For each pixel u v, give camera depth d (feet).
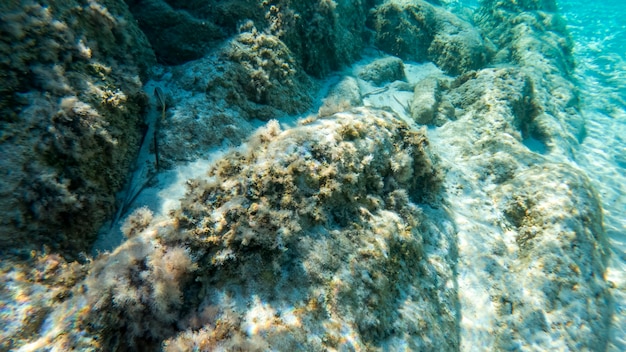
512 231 14.06
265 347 6.66
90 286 6.89
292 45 19.86
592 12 54.13
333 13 21.71
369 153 11.41
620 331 11.52
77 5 11.32
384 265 9.20
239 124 15.12
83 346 6.00
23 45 8.99
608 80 36.17
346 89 21.49
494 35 40.04
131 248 7.67
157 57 16.98
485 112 21.07
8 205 7.66
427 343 8.62
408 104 23.29
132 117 12.71
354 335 7.47
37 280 7.32
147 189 11.76
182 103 14.42
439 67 31.19
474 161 17.62
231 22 17.70
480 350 10.19
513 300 11.46
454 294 11.06
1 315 6.23
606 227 18.31
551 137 23.29
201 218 8.27
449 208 14.49
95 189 9.96
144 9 16.47
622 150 26.17
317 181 9.48
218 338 6.81
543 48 33.47
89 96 10.34
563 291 11.50
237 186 8.91
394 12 30.04
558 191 13.96
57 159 8.83
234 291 7.58
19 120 8.27
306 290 7.80
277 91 17.29
